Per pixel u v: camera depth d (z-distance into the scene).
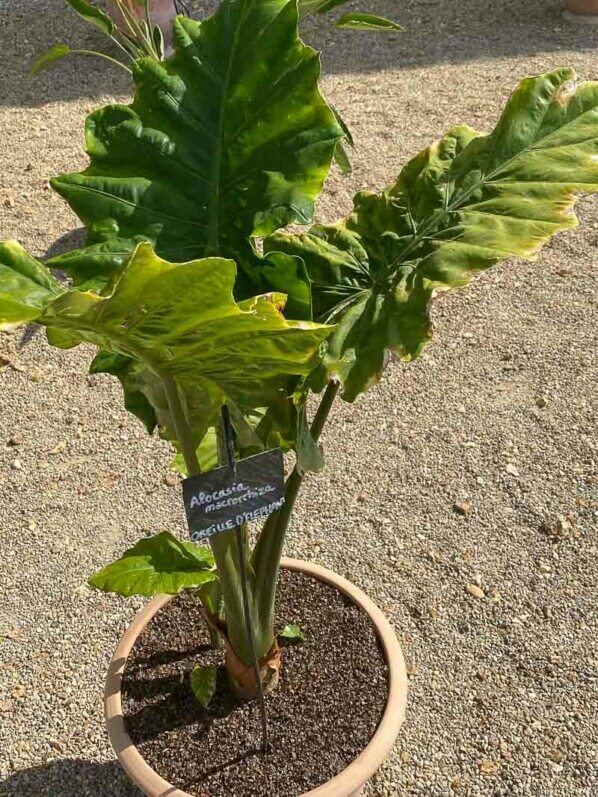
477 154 1.61
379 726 1.82
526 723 2.29
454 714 2.32
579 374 3.38
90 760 2.25
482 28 6.26
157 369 1.27
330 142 1.38
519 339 3.57
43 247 4.23
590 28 6.14
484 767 2.20
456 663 2.44
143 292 0.99
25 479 3.09
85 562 2.79
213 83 1.42
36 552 2.83
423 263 1.51
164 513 2.95
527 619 2.54
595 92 1.58
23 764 2.25
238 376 1.28
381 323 1.49
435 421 3.21
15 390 3.47
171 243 1.41
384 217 1.63
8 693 2.42
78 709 2.38
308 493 2.95
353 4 6.79
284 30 1.39
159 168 1.42
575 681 2.38
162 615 2.10
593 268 3.92
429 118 5.09
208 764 1.80
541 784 2.16
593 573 2.66
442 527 2.82
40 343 3.69
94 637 2.57
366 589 2.64
